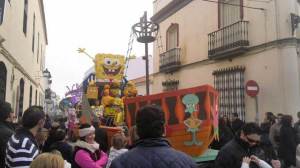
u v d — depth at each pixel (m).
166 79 20.84
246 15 14.15
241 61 14.32
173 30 20.48
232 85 14.50
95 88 10.30
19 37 13.92
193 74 17.86
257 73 13.39
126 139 5.63
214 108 5.56
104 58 10.63
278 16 12.56
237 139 4.55
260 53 13.28
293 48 12.27
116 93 10.14
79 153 4.81
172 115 5.61
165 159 2.62
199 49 17.39
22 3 14.44
